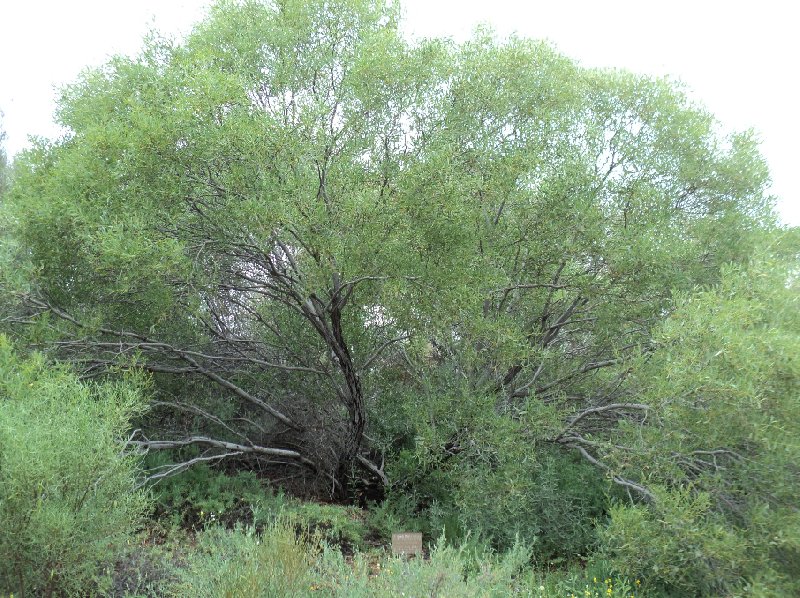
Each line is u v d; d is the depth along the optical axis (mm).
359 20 6688
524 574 5168
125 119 5871
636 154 7129
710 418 4848
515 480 5773
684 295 5449
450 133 6516
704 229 7129
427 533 6391
